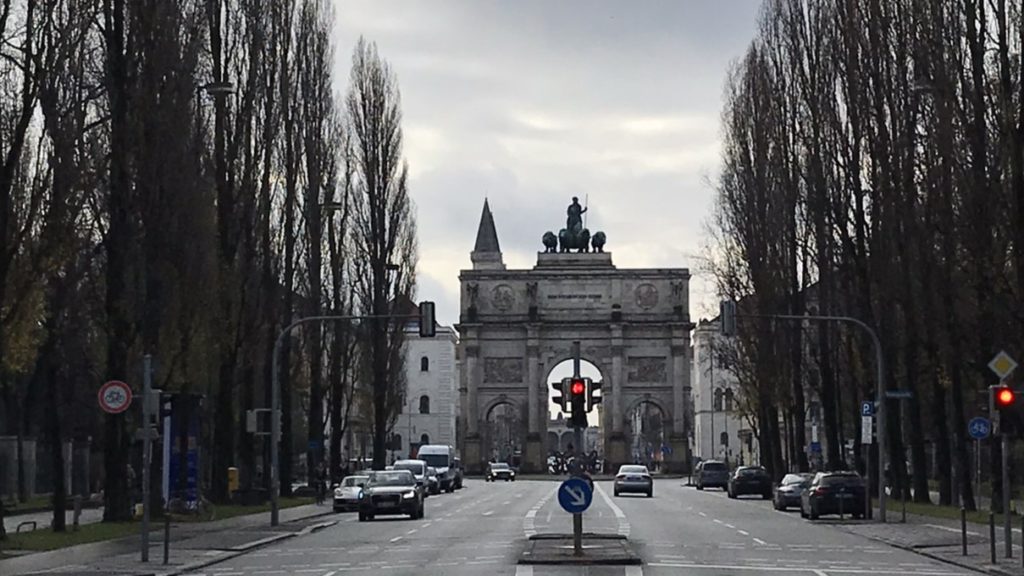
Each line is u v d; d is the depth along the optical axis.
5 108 39.22
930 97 50.88
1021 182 42.47
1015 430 33.97
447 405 193.12
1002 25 43.44
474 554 37.81
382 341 89.88
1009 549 34.69
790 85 74.62
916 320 59.28
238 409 75.69
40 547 40.53
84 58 45.53
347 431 128.50
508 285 155.00
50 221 41.00
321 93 76.56
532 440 153.75
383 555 38.22
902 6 58.81
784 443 106.19
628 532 48.75
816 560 36.09
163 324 51.72
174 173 50.72
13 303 40.69
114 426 51.25
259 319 66.81
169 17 49.84
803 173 69.62
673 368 153.25
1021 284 43.00
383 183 89.94
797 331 79.38
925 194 54.53
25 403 76.38
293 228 73.00
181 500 56.69
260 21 63.62
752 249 79.12
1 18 38.97
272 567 34.78
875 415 59.19
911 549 40.31
